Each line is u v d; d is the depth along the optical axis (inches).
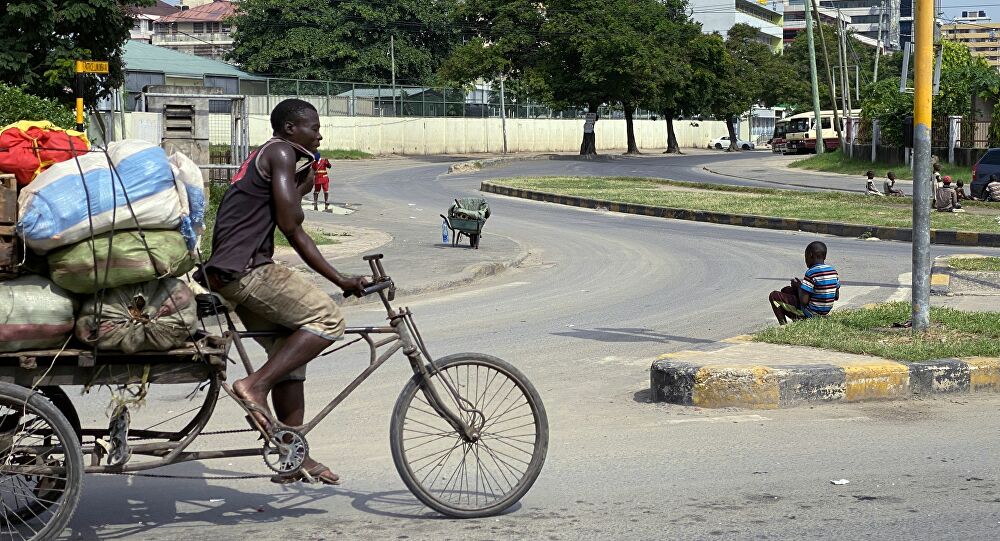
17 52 955.3
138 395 166.2
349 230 831.7
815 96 2098.9
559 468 215.0
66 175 156.7
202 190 167.9
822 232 864.3
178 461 170.2
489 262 617.0
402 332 182.5
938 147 1640.0
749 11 5285.4
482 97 2839.6
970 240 792.9
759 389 270.1
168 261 160.9
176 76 2053.4
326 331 174.2
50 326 158.2
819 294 359.3
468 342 373.1
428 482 201.5
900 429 247.8
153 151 163.8
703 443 235.3
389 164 2087.8
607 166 2027.6
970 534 173.3
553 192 1232.8
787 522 179.6
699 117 3858.3
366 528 177.2
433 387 185.6
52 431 164.2
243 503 191.9
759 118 4542.3
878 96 1863.9
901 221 862.5
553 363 334.3
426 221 944.9
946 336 321.1
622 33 2309.3
